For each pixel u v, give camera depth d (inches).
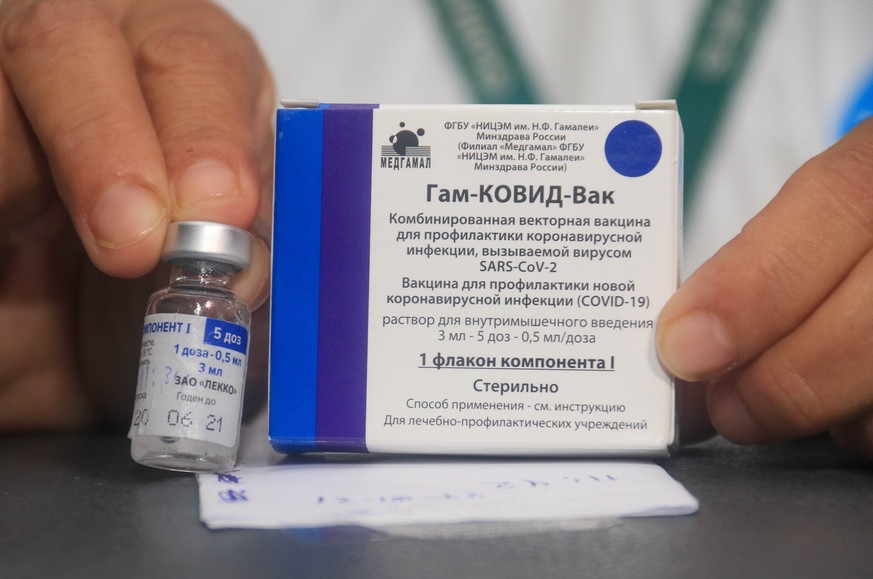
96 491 18.8
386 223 22.1
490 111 22.0
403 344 22.0
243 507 16.4
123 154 22.2
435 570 13.3
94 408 34.0
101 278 33.6
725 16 54.2
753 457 24.7
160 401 20.0
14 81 25.8
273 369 22.1
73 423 34.1
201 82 25.5
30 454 24.4
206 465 20.4
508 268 21.9
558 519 16.1
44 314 33.1
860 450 23.8
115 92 23.6
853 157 23.4
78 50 24.3
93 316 33.5
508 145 22.0
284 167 22.4
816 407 22.7
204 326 20.3
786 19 54.3
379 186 22.2
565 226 21.9
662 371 21.6
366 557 13.9
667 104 21.9
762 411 23.5
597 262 21.8
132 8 33.0
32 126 25.3
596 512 16.2
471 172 22.0
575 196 21.9
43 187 29.1
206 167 22.3
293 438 22.0
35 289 33.0
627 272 21.8
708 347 21.3
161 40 27.3
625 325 21.8
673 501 16.8
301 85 55.5
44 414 33.8
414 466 21.2
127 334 33.1
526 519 16.0
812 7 54.3
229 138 23.9
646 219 21.8
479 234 22.0
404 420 21.9
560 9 54.8
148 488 19.1
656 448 21.5
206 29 31.1
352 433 21.9
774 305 21.9
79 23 24.8
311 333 22.1
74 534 15.2
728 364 22.0
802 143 54.1
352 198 22.2
